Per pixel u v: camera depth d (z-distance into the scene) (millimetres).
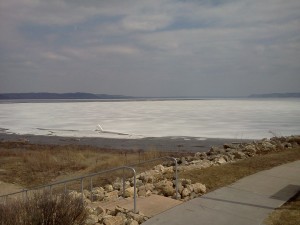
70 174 22156
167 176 10609
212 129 50531
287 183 9398
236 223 6441
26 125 66250
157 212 7148
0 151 33812
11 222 5461
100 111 109688
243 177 10180
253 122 58500
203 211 7109
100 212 7129
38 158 27484
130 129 54625
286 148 15766
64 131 54719
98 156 29141
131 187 9773
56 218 5727
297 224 6363
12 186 19531
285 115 74812
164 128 54656
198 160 13945
